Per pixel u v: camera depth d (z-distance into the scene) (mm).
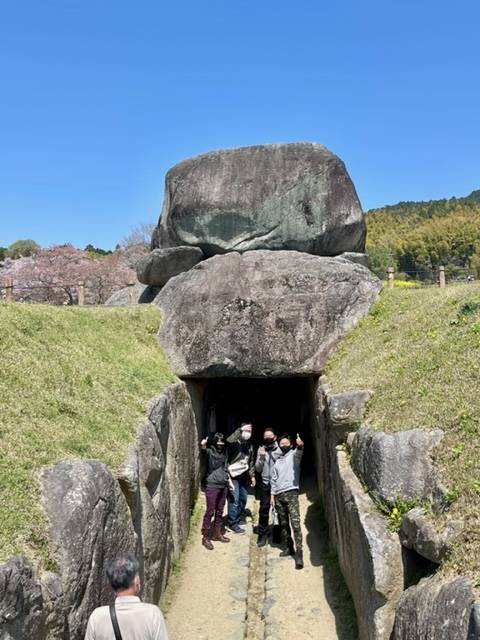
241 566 9141
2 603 3910
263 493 9984
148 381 9523
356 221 12984
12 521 4695
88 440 6590
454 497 5258
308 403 13617
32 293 26641
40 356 7680
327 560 8828
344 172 13266
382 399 7746
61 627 4551
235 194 13047
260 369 11305
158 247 14445
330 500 9109
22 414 6250
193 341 11547
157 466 7766
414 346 8812
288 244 12906
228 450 10922
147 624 3822
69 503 5230
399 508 5844
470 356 7230
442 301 10047
